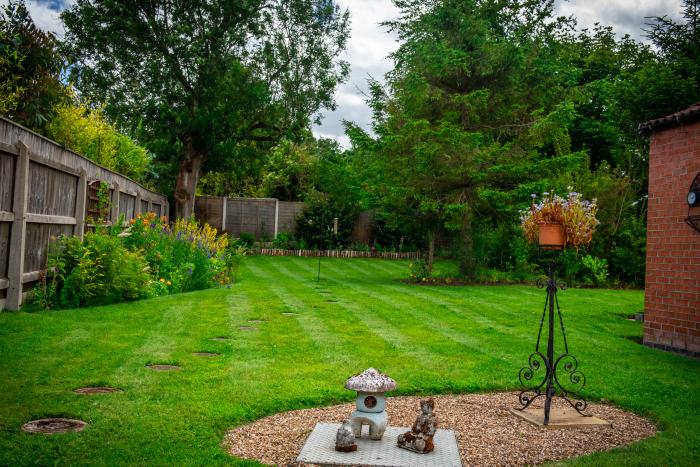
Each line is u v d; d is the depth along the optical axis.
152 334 7.91
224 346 7.45
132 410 4.79
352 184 26.36
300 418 4.97
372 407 4.50
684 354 8.52
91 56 23.16
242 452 4.12
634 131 23.06
